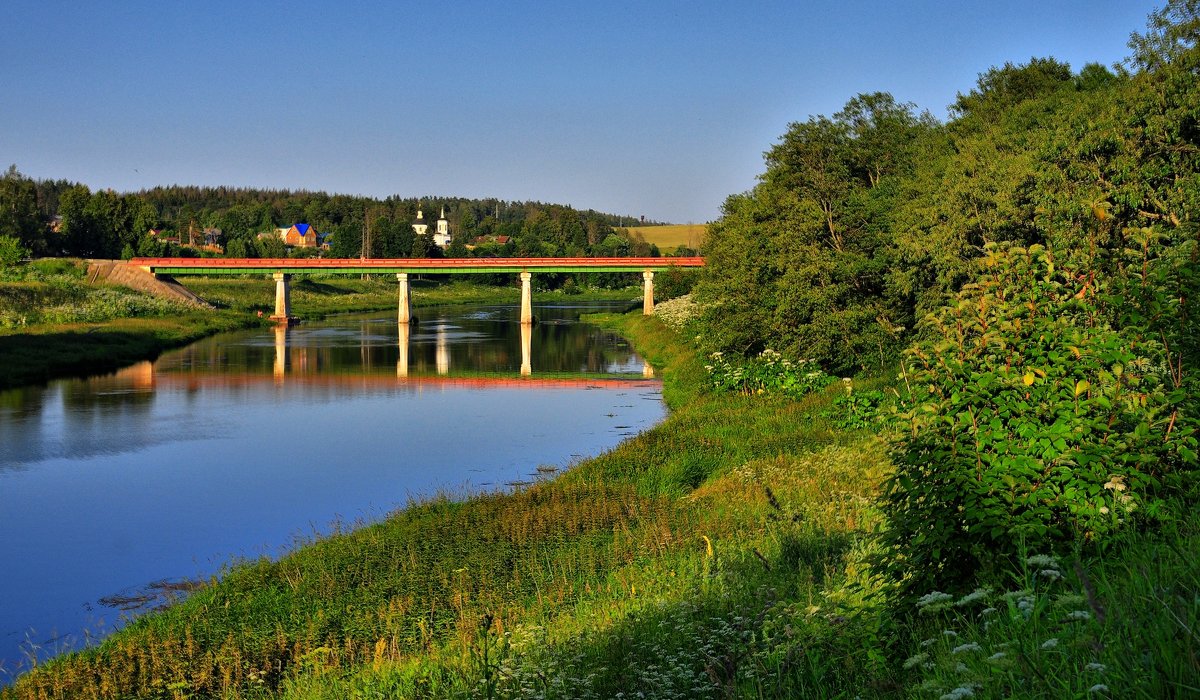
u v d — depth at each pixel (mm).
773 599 10656
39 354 58812
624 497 22000
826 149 53062
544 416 40656
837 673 7145
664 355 63156
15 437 35750
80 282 96938
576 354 68875
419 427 38062
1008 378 7734
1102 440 7426
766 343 41125
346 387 50656
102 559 21328
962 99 59562
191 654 13977
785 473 21500
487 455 32344
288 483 28516
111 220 145000
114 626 17078
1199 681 4086
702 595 12289
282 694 12570
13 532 23484
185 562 21109
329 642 14086
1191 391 7613
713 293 42500
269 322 100375
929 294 35906
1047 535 7113
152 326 79062
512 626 13430
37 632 17047
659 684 8812
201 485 28328
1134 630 4719
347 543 19547
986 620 6180
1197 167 27938
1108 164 29625
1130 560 6121
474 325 99812
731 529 17344
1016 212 32125
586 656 10789
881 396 28812
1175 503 6957
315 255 193125
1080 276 8609
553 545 18203
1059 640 5016
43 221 143000
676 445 27594
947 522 7449
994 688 4926
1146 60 33125
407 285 99812
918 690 5660
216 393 48188
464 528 19984
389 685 11609
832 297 38406
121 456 32562
